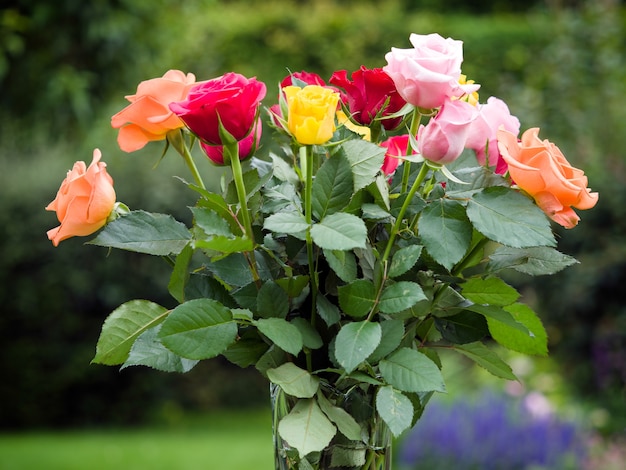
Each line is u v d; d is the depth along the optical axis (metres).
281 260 1.15
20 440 5.45
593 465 3.85
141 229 1.10
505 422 3.76
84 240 5.51
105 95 6.04
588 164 5.10
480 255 1.13
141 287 5.53
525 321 1.18
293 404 1.14
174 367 1.10
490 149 1.13
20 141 6.16
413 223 1.15
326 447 1.15
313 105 1.03
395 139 1.25
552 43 6.72
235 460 4.97
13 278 5.52
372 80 1.16
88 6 5.65
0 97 5.93
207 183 5.53
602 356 4.81
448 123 1.04
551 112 5.77
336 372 1.12
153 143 5.95
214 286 1.12
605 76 5.87
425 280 1.13
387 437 1.18
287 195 1.15
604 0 6.24
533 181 1.05
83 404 5.84
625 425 4.52
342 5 10.03
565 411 4.54
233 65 8.37
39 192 5.50
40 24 5.64
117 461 4.92
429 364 1.04
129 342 1.12
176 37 6.43
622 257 4.70
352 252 1.10
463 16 9.84
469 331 1.15
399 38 8.50
